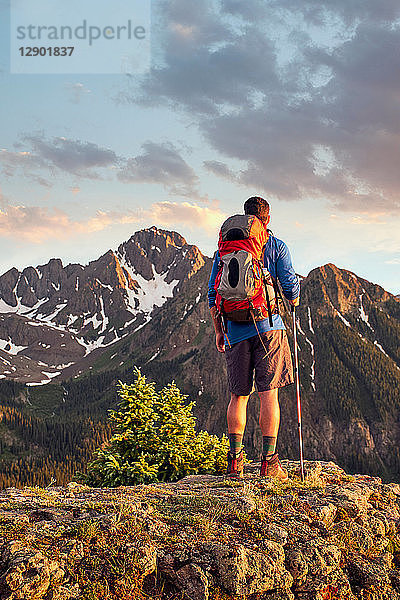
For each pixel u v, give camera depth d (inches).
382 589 205.0
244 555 180.5
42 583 154.5
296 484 270.1
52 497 235.0
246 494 237.5
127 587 164.9
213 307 284.8
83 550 171.5
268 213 282.5
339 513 238.4
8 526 179.3
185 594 170.4
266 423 279.9
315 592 191.2
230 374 287.7
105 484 593.0
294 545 198.8
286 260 278.4
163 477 605.9
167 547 181.2
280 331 277.1
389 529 243.6
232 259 260.4
